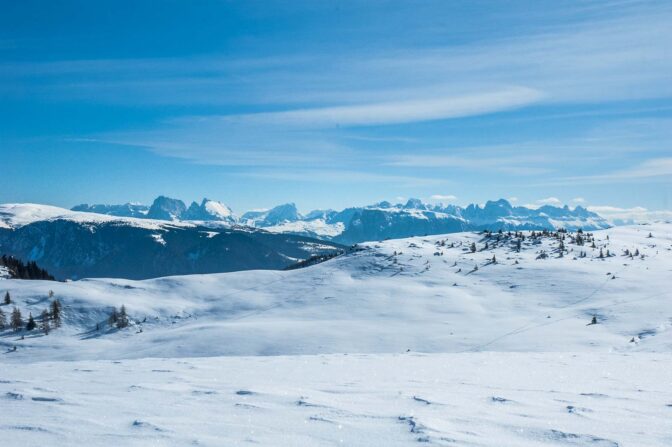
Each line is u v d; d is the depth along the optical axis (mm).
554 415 9406
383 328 96625
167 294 159125
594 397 11562
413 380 14914
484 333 86375
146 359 24344
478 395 11820
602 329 80000
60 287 157750
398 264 168500
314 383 14172
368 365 19875
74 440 7574
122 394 12117
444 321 102188
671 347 37281
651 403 10727
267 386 13344
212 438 7691
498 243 193375
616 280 123875
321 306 129750
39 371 18766
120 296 153250
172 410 9930
